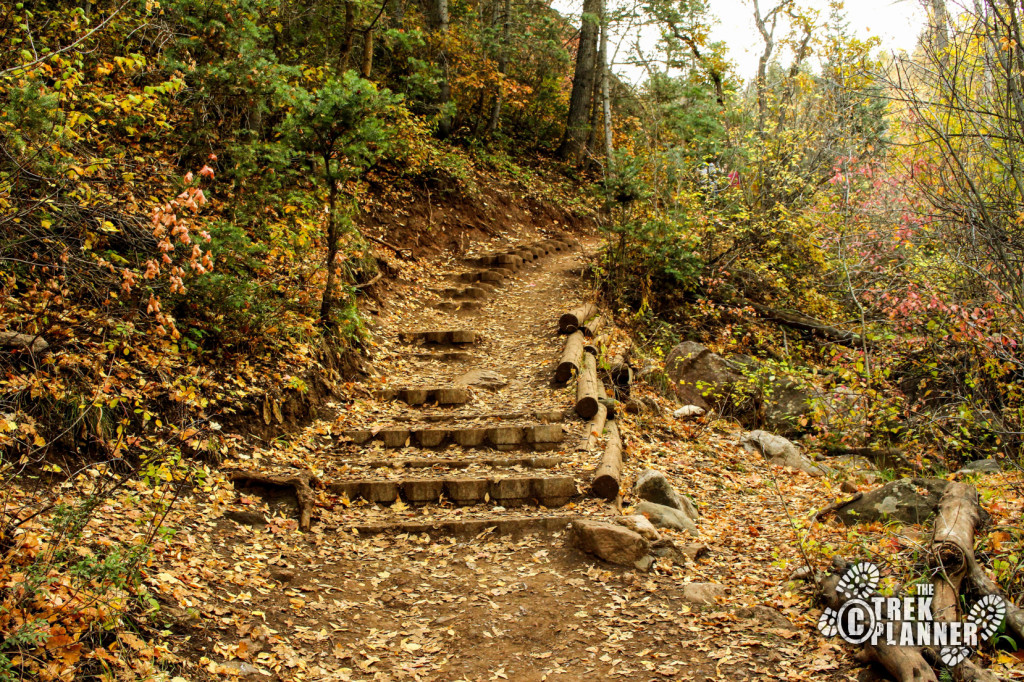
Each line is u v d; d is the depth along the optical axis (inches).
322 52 504.4
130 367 209.6
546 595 179.8
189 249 237.9
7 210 177.2
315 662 148.6
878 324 365.7
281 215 331.0
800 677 141.0
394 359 356.2
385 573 190.4
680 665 148.6
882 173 343.0
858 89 414.6
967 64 217.3
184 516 184.7
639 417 322.3
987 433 265.7
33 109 169.2
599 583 184.2
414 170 543.2
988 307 249.8
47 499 161.2
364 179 504.4
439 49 653.3
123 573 131.9
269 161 315.3
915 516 201.8
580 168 792.9
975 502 187.9
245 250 254.4
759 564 197.9
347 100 287.3
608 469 231.6
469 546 207.6
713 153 514.0
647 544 195.0
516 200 644.1
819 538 200.2
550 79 839.7
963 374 292.2
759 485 274.7
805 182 467.5
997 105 209.8
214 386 234.1
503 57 733.3
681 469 278.5
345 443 267.0
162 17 284.8
